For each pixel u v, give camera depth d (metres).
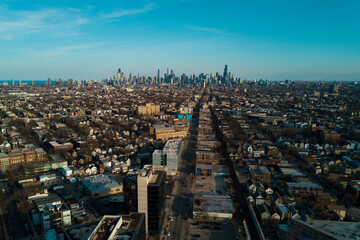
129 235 166.88
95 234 164.50
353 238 195.00
